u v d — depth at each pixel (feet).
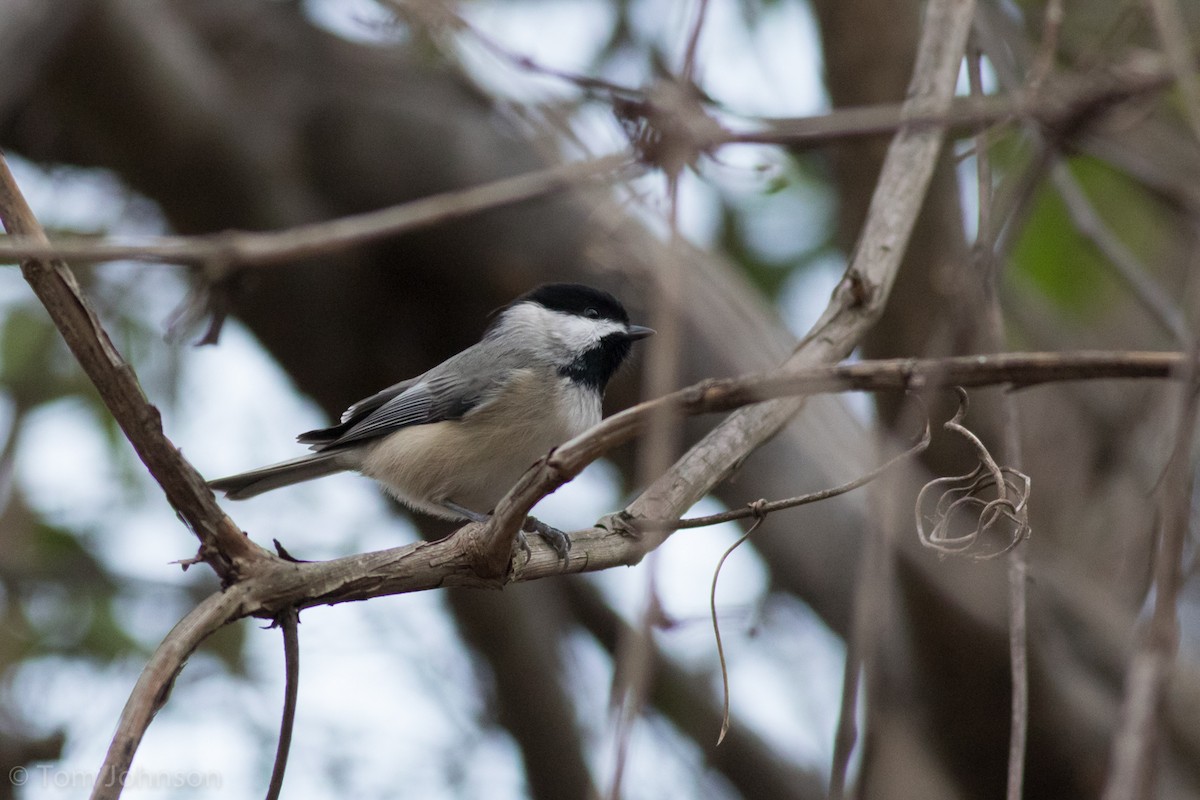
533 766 35.65
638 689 11.34
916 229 23.38
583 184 17.56
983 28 22.54
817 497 16.20
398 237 33.04
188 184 34.22
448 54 20.79
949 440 22.40
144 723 13.57
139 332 36.42
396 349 34.94
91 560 35.58
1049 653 24.67
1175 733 24.95
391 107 34.06
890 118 18.92
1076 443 31.55
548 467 14.65
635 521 17.03
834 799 13.74
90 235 35.06
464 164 33.42
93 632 33.78
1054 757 25.49
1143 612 16.42
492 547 15.56
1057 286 28.94
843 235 26.48
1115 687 25.81
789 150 20.06
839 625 29.07
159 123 33.14
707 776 34.09
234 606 14.82
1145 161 22.98
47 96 32.76
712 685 34.37
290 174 34.47
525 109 21.72
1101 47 20.86
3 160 14.05
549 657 36.22
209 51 34.60
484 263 32.65
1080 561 29.58
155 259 15.52
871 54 25.20
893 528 16.14
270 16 35.19
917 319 23.81
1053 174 23.97
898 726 25.91
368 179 33.96
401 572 15.69
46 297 13.75
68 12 26.55
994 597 22.79
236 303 31.89
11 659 32.78
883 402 22.99
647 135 16.88
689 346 29.25
